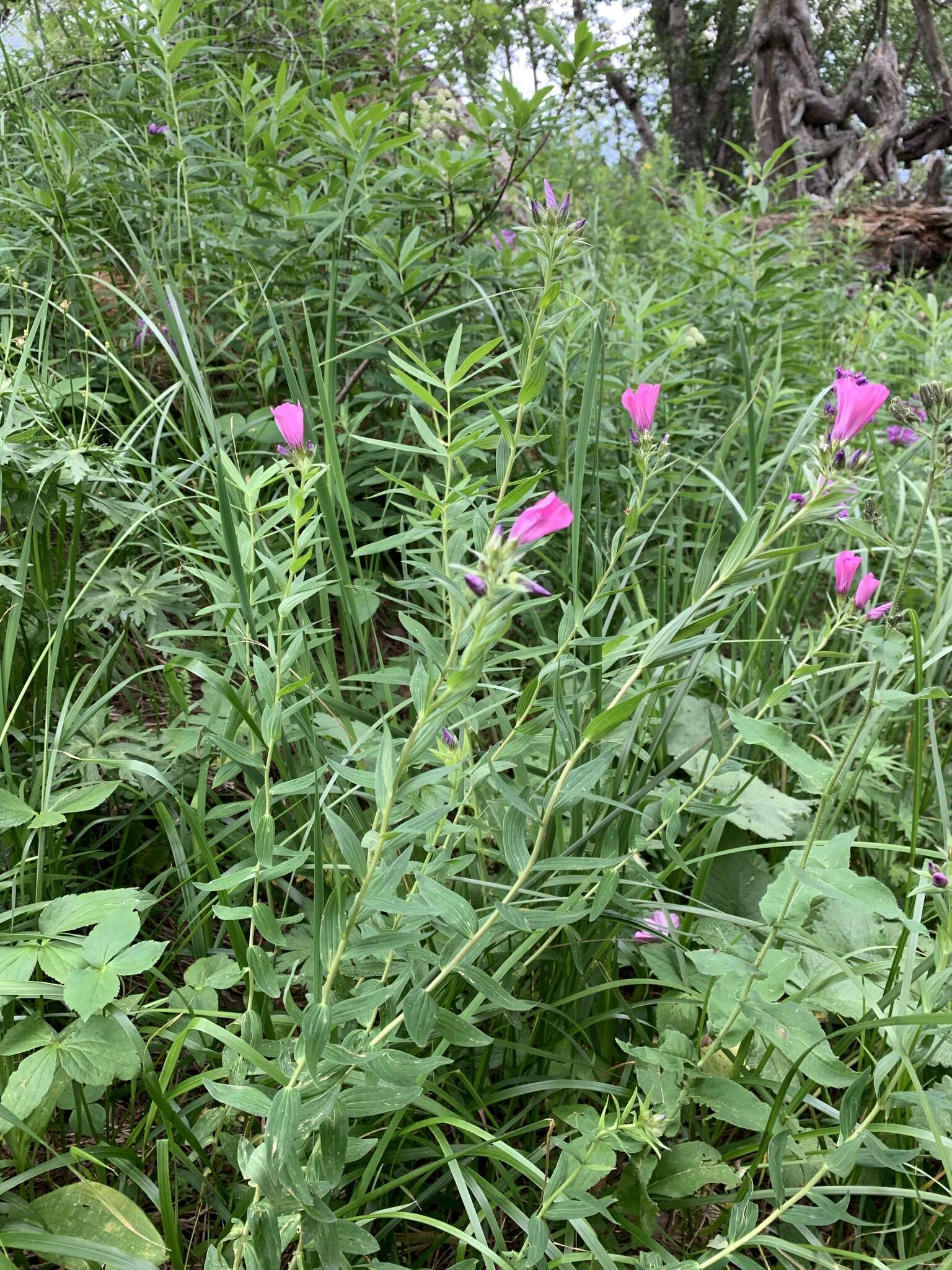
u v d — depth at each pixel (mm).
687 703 2459
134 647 2330
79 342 2834
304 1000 1753
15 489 2068
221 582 1629
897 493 3250
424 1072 1052
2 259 2770
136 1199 1370
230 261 3062
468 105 3125
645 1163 1410
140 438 2674
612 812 1675
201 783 1659
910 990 1478
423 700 1060
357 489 2750
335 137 2996
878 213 11484
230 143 3795
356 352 2689
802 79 15109
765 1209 1547
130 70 3555
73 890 1746
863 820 2402
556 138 4891
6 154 3174
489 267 3254
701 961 1409
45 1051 1217
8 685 1769
